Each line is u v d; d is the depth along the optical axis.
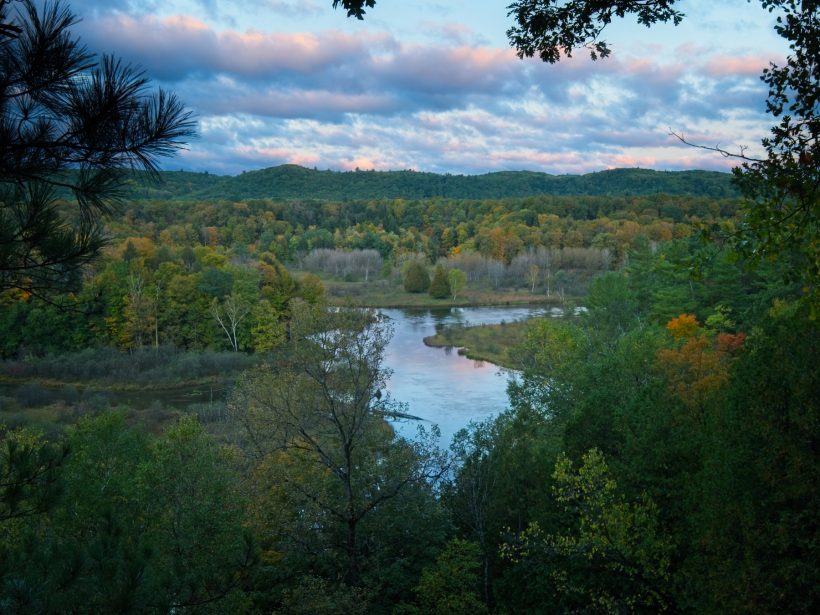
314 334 23.78
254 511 22.56
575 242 155.38
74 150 4.97
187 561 17.70
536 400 34.22
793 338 14.91
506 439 25.83
